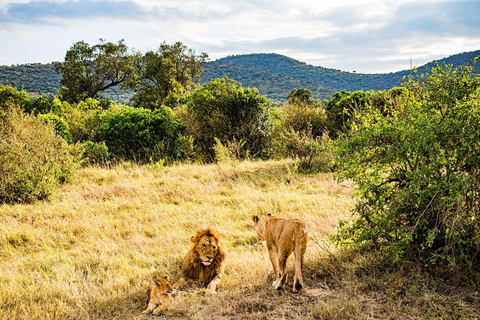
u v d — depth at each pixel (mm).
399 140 5684
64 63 43531
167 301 5047
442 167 5273
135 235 8352
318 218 8797
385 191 5770
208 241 5742
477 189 5062
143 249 7527
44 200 11023
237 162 16031
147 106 38750
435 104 5641
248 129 19938
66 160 13055
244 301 5051
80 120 23516
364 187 5836
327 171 14406
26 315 4930
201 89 22641
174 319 4754
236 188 12031
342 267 5902
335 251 6520
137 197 11266
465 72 5547
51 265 6902
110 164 17047
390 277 5363
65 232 8688
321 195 11039
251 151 19562
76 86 43125
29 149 11836
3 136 12078
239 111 19891
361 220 5992
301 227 5316
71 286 5785
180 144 18969
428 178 5055
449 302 4660
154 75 40000
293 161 15414
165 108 19656
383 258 5836
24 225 8953
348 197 10641
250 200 10609
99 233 8539
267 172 14148
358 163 6027
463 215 5047
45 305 5242
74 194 11555
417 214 5543
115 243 7953
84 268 6738
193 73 44031
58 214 9789
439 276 5305
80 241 8195
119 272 6367
